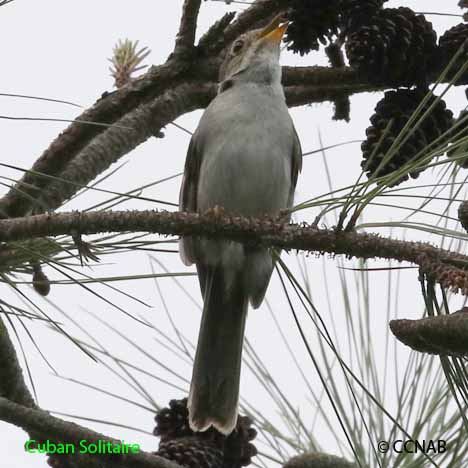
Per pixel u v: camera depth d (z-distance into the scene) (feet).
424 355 22.84
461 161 18.94
